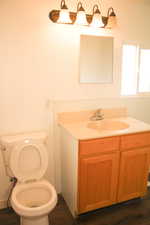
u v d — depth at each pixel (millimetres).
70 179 1812
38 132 1879
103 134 1631
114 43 2100
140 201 1995
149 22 2221
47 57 1842
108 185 1768
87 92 2088
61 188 2156
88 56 2008
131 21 2123
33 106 1887
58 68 1908
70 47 1911
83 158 1598
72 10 1833
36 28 1749
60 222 1712
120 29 2092
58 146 2059
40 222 1418
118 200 1866
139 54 2279
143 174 1926
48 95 1924
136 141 1789
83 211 1725
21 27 1698
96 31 1988
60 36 1848
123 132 1705
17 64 1748
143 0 2057
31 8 1700
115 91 2232
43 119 1949
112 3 1988
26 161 1689
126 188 1876
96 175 1688
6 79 1739
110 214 1807
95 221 1722
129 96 2320
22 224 1475
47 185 1642
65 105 2008
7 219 1756
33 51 1779
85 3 1869
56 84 1934
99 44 2031
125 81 2336
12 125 1845
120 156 1753
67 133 1787
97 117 2119
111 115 2244
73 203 1771
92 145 1602
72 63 1954
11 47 1698
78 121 2078
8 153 1667
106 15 1981
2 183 1883
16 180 1777
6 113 1802
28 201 1633
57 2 1771
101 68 2100
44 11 1744
